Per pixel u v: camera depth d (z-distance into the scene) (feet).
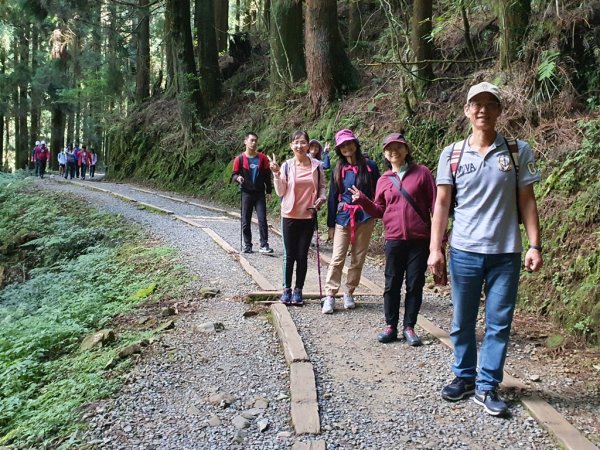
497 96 11.39
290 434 11.12
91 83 81.10
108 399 12.81
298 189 19.03
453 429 11.39
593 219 19.27
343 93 45.80
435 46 39.04
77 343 18.62
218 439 10.94
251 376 13.84
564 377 13.94
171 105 73.20
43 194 54.19
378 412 12.10
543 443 10.82
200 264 25.68
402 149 15.64
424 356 15.30
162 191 61.67
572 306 17.61
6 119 114.93
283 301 19.81
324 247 31.55
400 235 15.70
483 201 11.63
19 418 13.32
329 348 15.80
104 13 72.54
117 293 23.79
